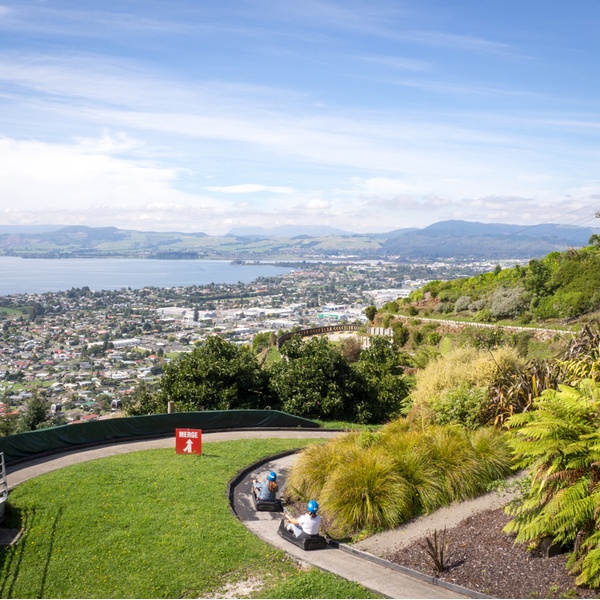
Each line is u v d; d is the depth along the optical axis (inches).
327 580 354.6
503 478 488.4
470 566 357.4
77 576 378.9
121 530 443.8
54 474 574.9
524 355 1486.2
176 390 1035.3
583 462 324.8
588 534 324.2
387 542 418.6
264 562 399.2
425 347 1861.5
